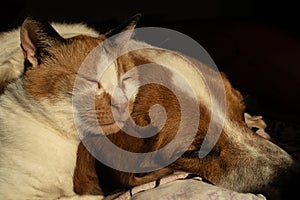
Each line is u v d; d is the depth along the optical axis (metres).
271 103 1.39
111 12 1.60
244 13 1.71
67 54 0.95
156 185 0.92
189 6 1.67
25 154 0.94
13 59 0.99
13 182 0.93
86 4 1.57
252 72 1.42
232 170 0.97
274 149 0.99
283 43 1.47
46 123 0.96
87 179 0.96
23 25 0.94
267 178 0.97
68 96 0.94
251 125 1.19
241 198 0.88
